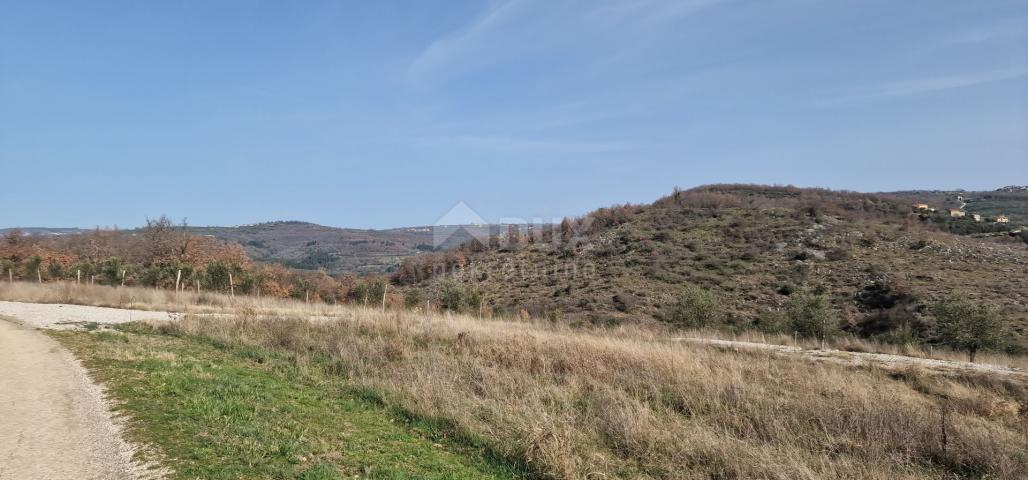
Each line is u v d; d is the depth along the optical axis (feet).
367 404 32.17
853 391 39.27
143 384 30.01
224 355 43.24
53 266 125.29
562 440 25.31
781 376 45.88
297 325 57.88
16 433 21.97
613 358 46.50
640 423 29.81
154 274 122.11
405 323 63.62
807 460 26.76
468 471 23.08
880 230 160.45
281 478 19.27
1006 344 74.43
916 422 31.99
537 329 71.31
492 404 31.99
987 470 27.55
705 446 27.63
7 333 46.14
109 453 20.34
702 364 46.42
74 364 34.53
